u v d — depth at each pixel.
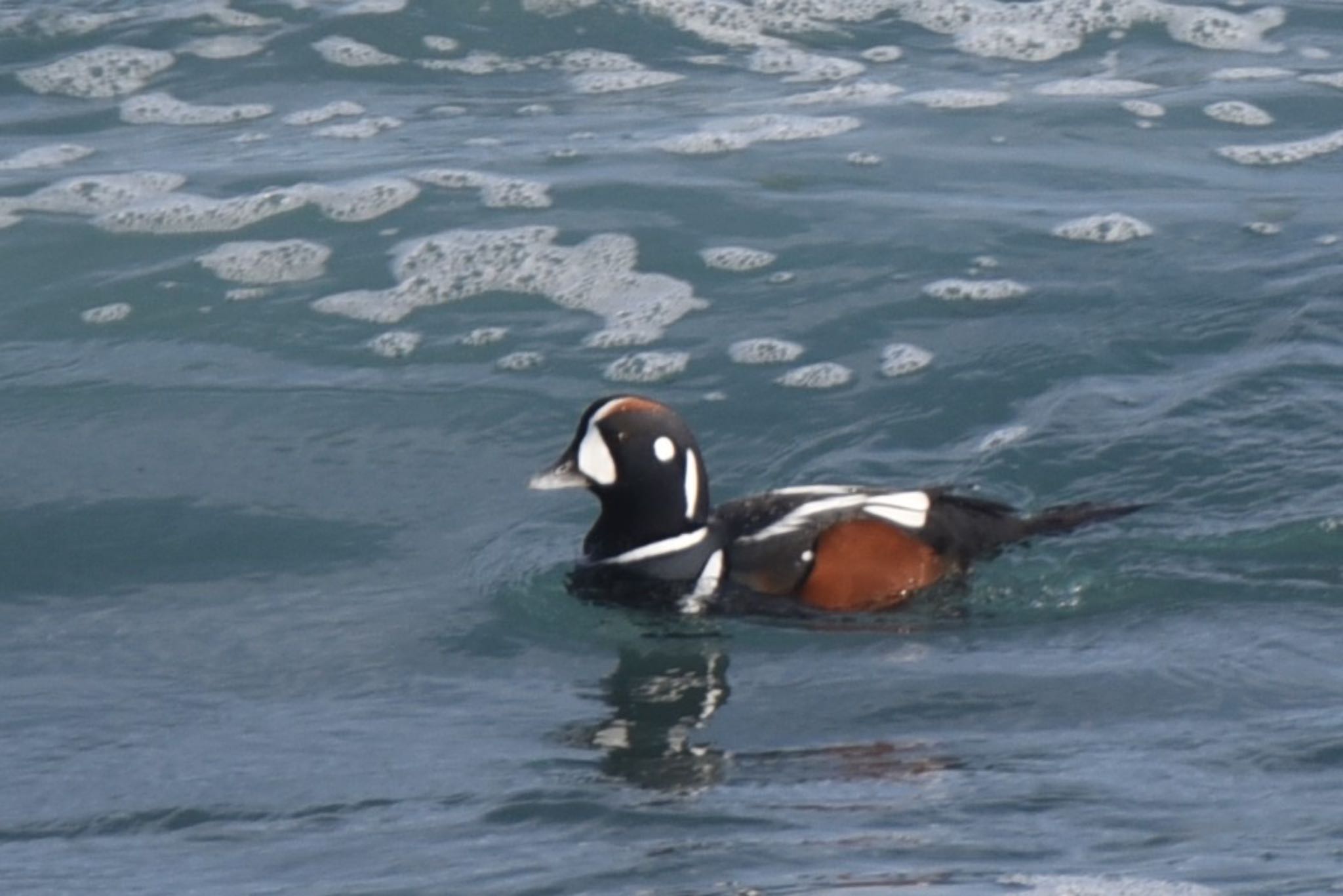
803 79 19.92
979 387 14.48
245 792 10.07
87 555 12.84
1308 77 19.77
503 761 10.25
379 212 17.06
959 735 10.36
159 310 15.74
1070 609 11.77
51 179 17.78
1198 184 17.64
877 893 8.21
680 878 8.54
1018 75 19.97
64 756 10.58
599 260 16.31
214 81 19.84
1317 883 8.16
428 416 14.34
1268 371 14.44
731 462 13.69
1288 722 10.33
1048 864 8.53
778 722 10.60
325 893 8.69
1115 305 15.53
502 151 18.17
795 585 11.89
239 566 12.72
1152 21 21.12
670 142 18.36
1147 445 13.58
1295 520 12.59
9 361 15.12
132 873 9.13
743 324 15.41
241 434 14.16
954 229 16.72
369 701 11.10
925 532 12.02
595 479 12.20
